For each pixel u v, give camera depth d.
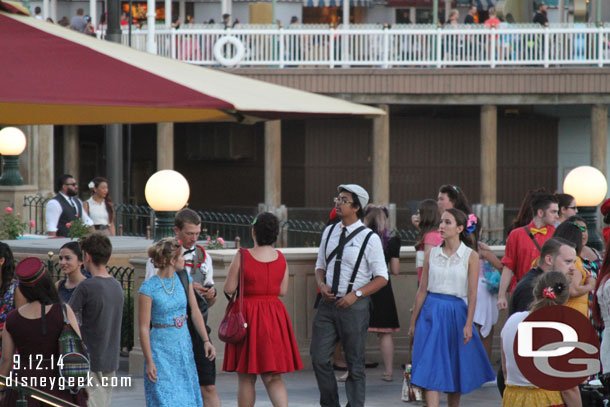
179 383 11.61
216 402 12.68
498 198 48.16
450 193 15.48
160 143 42.91
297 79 41.50
